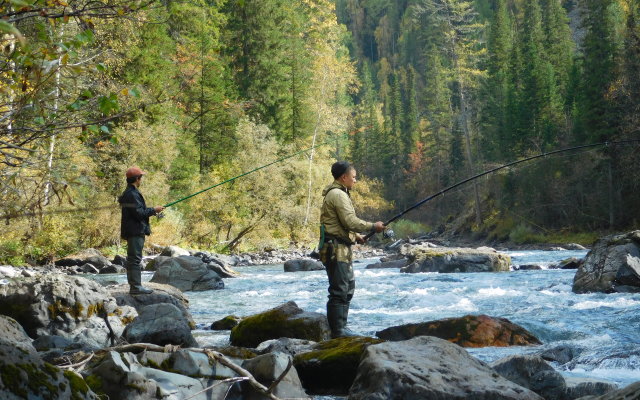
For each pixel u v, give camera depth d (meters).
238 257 28.84
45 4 2.71
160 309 5.98
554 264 18.53
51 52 2.79
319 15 60.72
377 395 3.55
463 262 18.05
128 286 9.66
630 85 38.41
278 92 47.41
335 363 4.60
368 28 156.00
